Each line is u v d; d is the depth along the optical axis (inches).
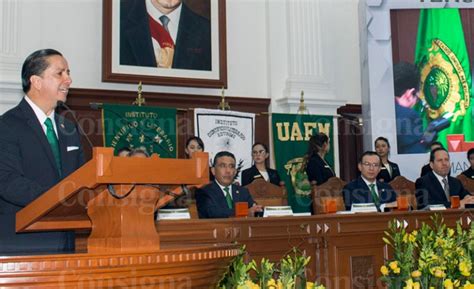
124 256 55.2
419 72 333.7
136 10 301.4
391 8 333.7
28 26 272.7
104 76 289.4
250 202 204.2
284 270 108.5
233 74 324.5
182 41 310.0
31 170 88.9
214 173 201.0
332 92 331.6
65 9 288.8
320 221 160.6
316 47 331.9
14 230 84.8
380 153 299.3
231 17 327.9
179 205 199.0
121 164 58.3
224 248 67.4
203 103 313.6
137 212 64.1
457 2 340.2
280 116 307.6
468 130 335.6
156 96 302.2
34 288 52.2
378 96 327.9
